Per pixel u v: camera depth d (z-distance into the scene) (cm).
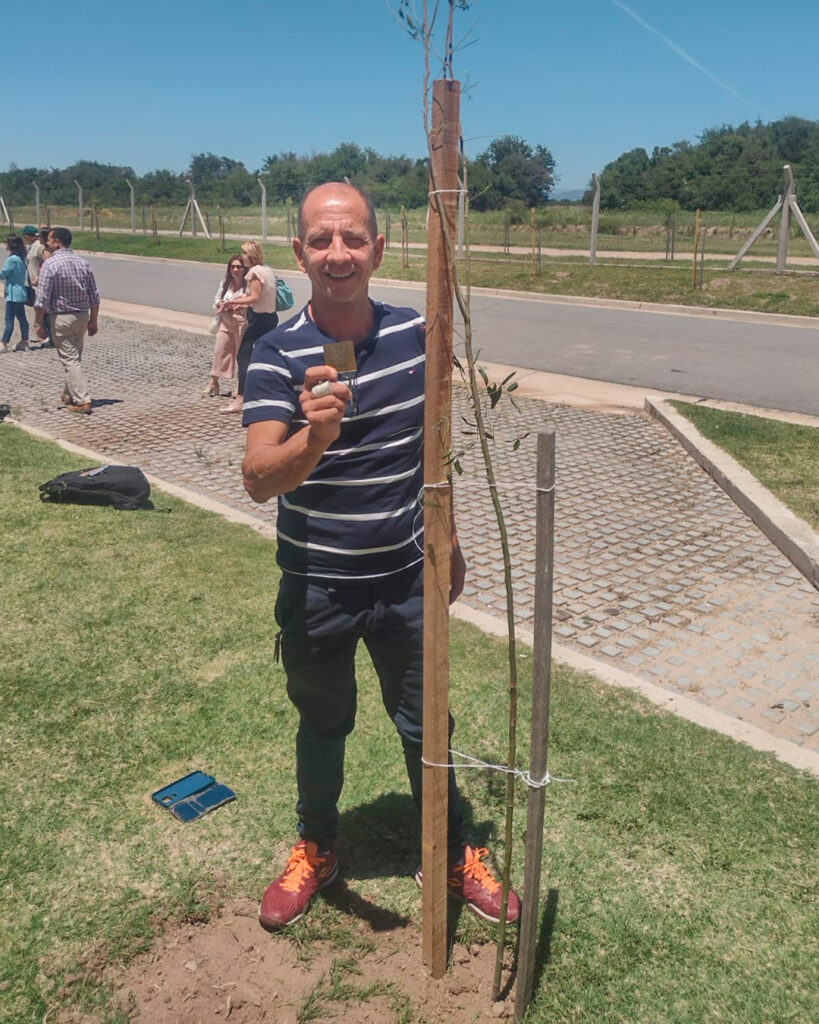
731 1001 227
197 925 256
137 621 441
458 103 182
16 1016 225
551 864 274
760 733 351
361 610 231
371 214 215
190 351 1345
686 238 3475
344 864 279
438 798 225
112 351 1341
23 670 393
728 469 707
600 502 668
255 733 346
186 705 365
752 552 571
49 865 275
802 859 277
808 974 235
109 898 263
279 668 395
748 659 433
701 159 5106
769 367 1208
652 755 330
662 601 499
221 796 307
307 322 220
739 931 249
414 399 223
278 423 216
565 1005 227
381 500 224
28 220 5434
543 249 3159
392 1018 227
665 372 1188
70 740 341
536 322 1655
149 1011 229
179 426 891
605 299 1920
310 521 225
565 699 372
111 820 296
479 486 702
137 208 5628
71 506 620
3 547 541
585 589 514
